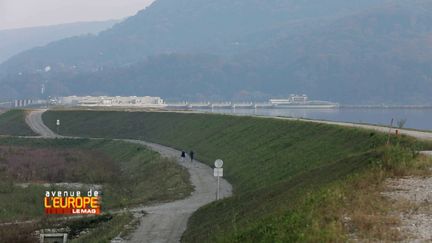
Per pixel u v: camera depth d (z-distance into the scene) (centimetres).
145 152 9431
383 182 2581
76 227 4288
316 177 3356
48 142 12875
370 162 3016
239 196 4050
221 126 9819
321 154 5312
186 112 13650
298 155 5694
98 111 16562
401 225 1906
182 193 5481
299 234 1836
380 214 2058
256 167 6116
